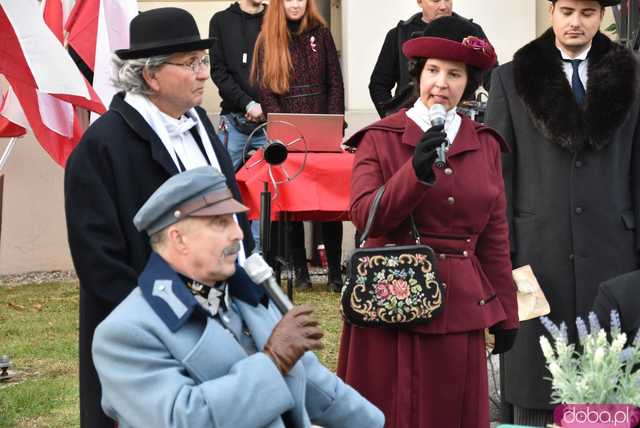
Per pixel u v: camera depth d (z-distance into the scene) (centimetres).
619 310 469
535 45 604
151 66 456
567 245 596
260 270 366
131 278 443
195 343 355
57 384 741
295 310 364
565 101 592
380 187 496
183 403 342
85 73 834
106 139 455
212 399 342
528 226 602
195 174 357
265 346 359
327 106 945
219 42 983
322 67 943
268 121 837
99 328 354
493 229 512
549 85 595
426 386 492
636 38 816
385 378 496
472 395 498
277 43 934
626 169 600
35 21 723
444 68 496
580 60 602
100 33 824
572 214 594
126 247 453
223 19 986
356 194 496
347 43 1136
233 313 371
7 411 687
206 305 361
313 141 841
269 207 748
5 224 1142
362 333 500
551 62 598
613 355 352
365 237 489
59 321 925
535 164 600
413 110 507
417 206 496
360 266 489
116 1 827
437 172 495
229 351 356
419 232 498
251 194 831
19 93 773
